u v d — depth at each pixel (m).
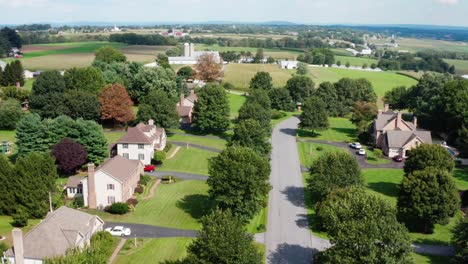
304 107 137.38
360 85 177.38
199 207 81.81
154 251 64.88
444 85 145.25
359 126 136.38
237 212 72.38
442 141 134.50
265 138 105.44
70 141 95.19
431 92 155.38
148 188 90.50
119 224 74.00
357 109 147.12
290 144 127.81
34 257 56.34
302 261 63.53
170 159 109.50
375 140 127.75
